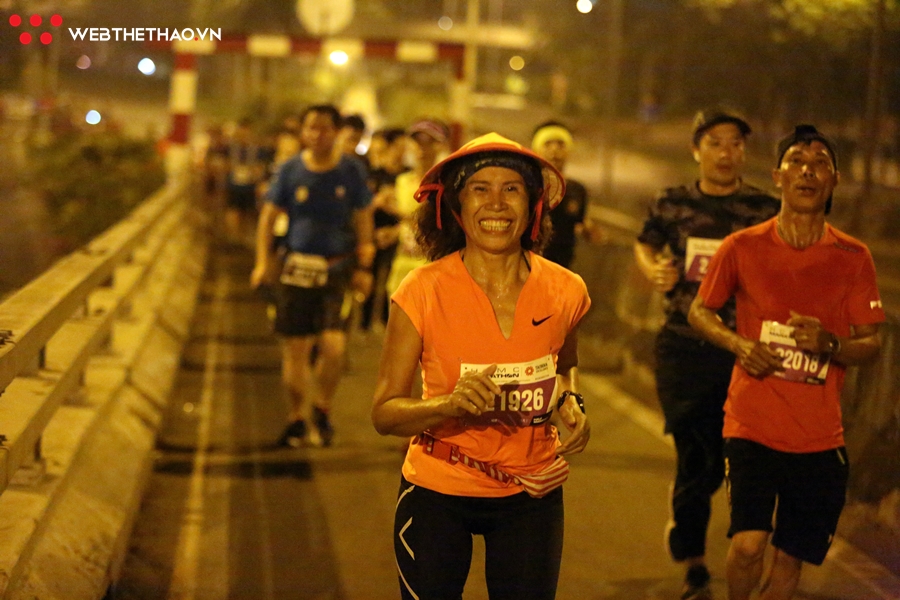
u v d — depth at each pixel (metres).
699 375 5.04
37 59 22.45
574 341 3.42
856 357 3.97
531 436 3.19
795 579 4.15
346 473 6.68
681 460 5.10
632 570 5.21
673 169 37.53
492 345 3.13
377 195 9.73
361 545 5.42
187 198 17.38
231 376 9.52
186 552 5.24
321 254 7.18
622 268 10.73
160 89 50.53
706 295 4.23
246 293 14.89
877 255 17.97
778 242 4.12
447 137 8.55
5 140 21.59
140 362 8.01
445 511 3.18
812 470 4.03
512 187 3.14
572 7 45.25
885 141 21.33
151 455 6.46
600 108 44.53
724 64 28.11
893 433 5.50
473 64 15.95
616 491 6.46
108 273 6.35
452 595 3.20
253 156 20.36
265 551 5.30
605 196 28.28
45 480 4.31
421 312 3.14
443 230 3.35
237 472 6.63
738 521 4.06
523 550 3.20
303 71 45.75
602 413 8.55
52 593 3.82
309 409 8.35
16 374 3.70
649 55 37.34
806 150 4.05
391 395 3.15
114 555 4.58
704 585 4.91
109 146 17.08
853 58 18.31
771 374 4.06
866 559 5.48
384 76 50.91
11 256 15.32
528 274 3.23
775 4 19.00
